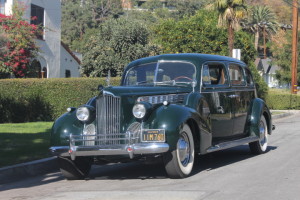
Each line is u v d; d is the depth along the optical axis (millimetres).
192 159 8172
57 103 17891
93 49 25016
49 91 17797
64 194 7125
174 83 8945
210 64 9359
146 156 7879
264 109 10977
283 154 10656
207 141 8469
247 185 7180
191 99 8375
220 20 23703
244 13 23656
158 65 9320
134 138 7562
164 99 8242
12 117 17359
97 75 25078
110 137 7816
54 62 27156
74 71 30609
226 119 9578
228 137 9836
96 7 72438
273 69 68750
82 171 8500
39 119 17719
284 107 30812
